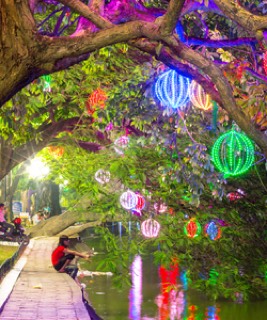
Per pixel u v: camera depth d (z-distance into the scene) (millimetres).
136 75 14008
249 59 12023
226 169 12336
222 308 22109
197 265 20344
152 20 8539
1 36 6551
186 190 18938
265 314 21000
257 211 19406
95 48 7035
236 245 20141
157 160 18984
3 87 6652
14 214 62844
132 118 14805
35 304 15453
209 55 10469
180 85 9570
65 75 16672
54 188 53500
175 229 19688
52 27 13945
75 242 25000
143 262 36906
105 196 20141
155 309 22391
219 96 8344
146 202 19781
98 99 15172
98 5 7527
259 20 7516
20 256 28609
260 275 20250
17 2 6535
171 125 15008
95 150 25891
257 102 9711
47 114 21562
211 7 8688
